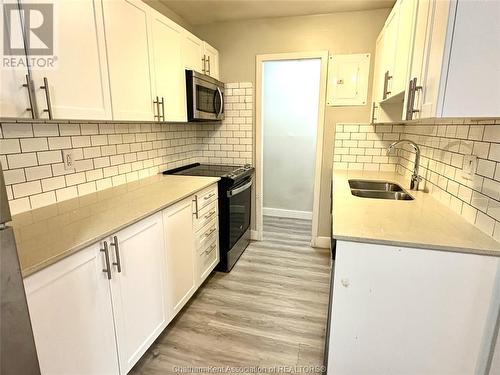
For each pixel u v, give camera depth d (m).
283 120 4.18
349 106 2.91
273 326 2.00
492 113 1.03
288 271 2.76
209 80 2.75
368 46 2.76
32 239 1.19
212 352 1.78
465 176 1.47
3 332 0.71
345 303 1.33
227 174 2.72
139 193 1.95
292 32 2.91
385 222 1.42
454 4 0.99
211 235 2.49
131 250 1.47
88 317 1.23
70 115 1.38
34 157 1.54
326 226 3.24
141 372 1.64
